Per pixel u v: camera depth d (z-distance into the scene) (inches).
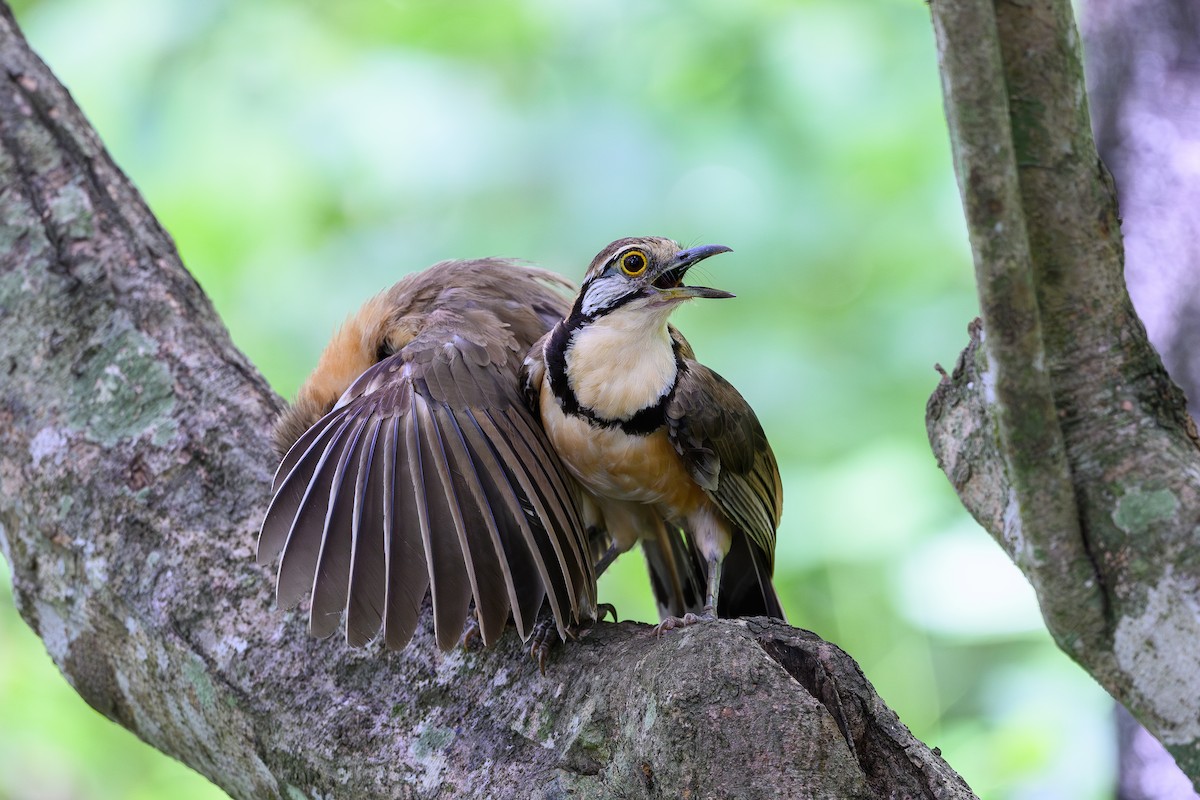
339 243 493.4
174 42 491.2
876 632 465.4
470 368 250.1
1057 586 183.0
